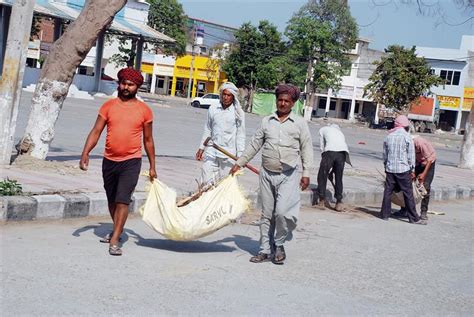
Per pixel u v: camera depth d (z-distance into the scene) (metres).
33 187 9.62
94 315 5.26
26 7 11.05
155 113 37.16
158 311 5.54
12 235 7.73
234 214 7.71
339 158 12.85
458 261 9.27
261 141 7.72
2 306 5.25
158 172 13.44
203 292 6.23
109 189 7.55
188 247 8.23
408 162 12.41
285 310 5.96
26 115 23.08
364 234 10.73
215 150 9.55
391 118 68.75
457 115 76.44
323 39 61.03
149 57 79.44
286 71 61.88
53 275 6.26
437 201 17.02
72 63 11.83
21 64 11.17
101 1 11.70
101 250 7.46
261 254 7.80
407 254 9.40
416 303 6.78
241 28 63.44
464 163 25.97
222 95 9.48
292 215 7.64
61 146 16.36
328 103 77.75
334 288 6.99
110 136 7.31
